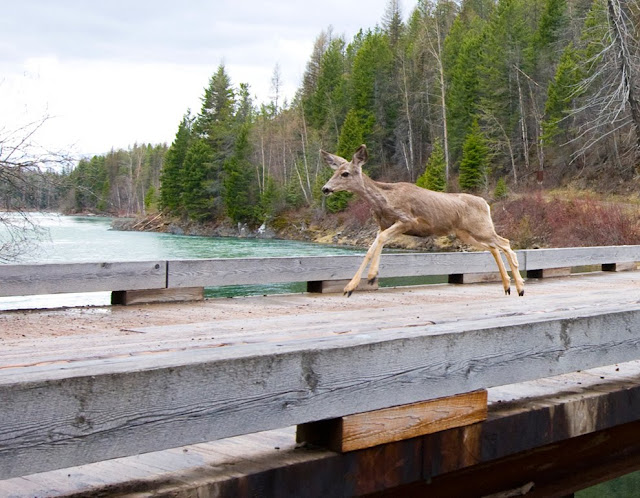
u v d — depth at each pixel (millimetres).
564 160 52031
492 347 4223
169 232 69438
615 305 5957
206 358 3129
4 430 2533
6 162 15203
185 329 5879
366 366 3633
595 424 4824
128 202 105625
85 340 5219
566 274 12148
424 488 4234
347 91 76812
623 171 47219
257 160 75188
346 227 51969
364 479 3676
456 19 77062
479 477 4531
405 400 3789
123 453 2826
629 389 5066
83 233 47938
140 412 2871
